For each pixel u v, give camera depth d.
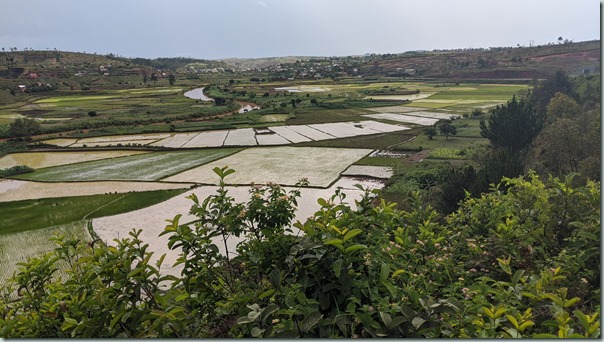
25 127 56.22
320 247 4.27
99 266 4.18
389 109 75.19
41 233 23.12
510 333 3.43
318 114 72.50
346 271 4.13
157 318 3.84
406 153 41.66
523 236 6.08
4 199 30.20
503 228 6.13
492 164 18.78
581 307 4.84
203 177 35.03
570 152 21.50
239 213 5.22
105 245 4.64
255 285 4.95
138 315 3.84
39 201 29.34
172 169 38.25
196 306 4.54
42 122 66.06
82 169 39.59
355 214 5.10
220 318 4.34
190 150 47.59
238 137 54.56
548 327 4.05
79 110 80.06
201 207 5.28
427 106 76.31
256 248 4.93
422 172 31.22
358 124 61.28
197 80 153.88
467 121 57.59
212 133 58.38
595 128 20.62
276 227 5.44
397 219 6.77
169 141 52.94
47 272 5.23
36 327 4.43
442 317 3.90
